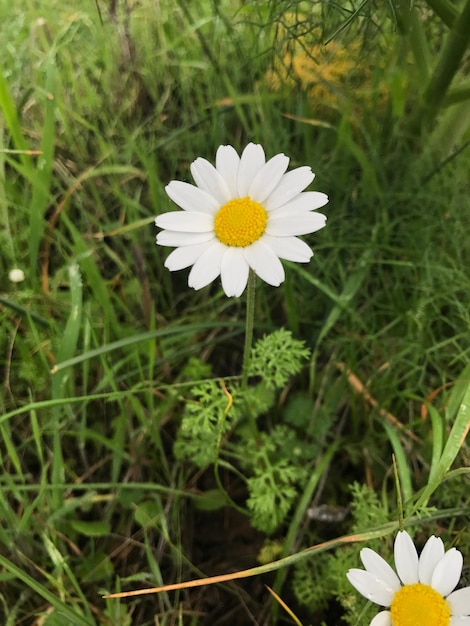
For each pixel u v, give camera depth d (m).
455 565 0.12
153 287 0.22
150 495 0.19
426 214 0.20
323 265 0.20
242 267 0.13
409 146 0.22
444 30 0.21
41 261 0.22
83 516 0.19
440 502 0.17
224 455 0.20
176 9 0.25
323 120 0.23
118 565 0.18
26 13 0.26
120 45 0.24
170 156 0.24
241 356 0.22
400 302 0.20
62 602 0.14
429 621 0.12
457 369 0.19
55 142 0.23
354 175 0.22
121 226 0.23
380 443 0.19
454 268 0.19
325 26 0.19
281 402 0.20
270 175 0.13
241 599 0.17
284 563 0.14
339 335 0.20
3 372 0.20
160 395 0.20
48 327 0.20
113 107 0.25
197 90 0.24
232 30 0.22
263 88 0.23
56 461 0.17
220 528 0.19
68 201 0.23
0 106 0.22
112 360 0.20
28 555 0.17
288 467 0.18
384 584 0.12
